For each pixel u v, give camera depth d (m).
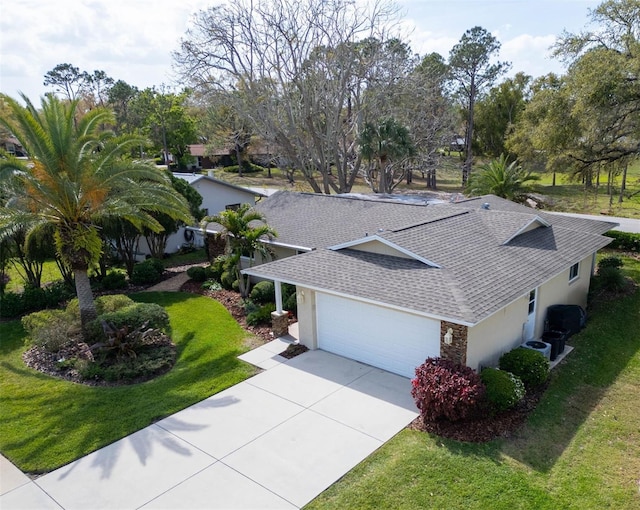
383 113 33.66
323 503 8.02
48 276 24.08
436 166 37.75
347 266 13.77
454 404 9.68
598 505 7.83
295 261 14.78
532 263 13.59
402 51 33.41
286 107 33.94
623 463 8.94
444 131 38.59
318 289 12.81
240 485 8.52
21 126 13.23
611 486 8.29
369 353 13.06
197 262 26.17
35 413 11.17
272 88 33.44
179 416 10.85
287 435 9.95
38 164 13.67
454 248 13.87
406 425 10.17
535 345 12.88
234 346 14.62
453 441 9.54
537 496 8.02
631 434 9.88
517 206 21.20
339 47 32.12
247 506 8.01
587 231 17.81
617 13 21.94
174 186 25.25
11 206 14.12
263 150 58.84
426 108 37.12
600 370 12.70
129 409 11.20
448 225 15.77
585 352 13.70
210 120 43.00
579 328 14.88
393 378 12.30
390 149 30.20
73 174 14.12
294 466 8.98
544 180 62.12
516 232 15.27
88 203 14.86
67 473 9.01
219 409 11.07
